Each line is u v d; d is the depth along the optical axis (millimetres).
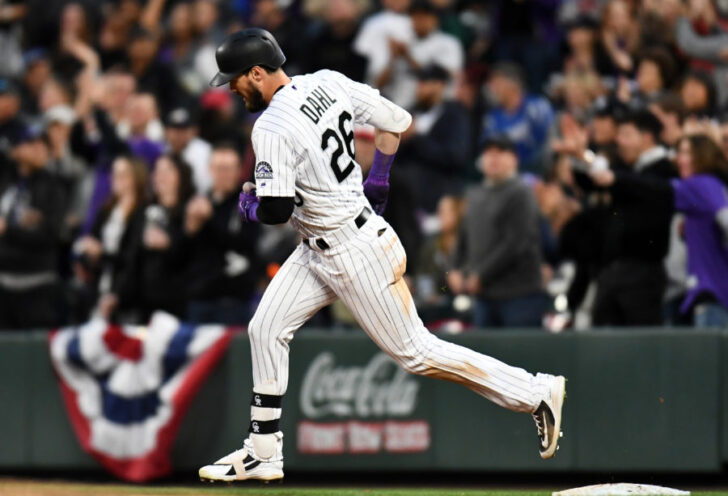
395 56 36844
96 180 33281
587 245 26219
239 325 28422
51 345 26859
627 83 31797
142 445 26312
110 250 29891
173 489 23719
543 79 37906
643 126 25578
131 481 26328
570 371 25203
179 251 28516
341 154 16625
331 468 25844
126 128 35500
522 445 25359
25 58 43688
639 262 25281
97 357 26625
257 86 16750
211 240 28375
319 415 25922
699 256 25484
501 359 25359
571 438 25188
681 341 24812
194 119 36625
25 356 26984
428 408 25703
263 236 31656
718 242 25266
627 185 24484
